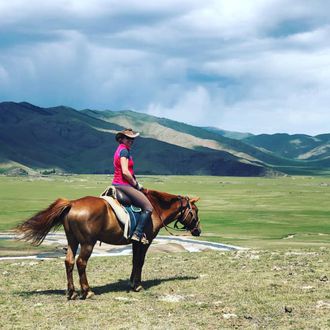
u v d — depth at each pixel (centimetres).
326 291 1224
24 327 973
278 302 1123
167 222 1400
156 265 1800
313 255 1969
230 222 6109
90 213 1221
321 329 916
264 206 9488
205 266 1716
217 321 984
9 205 8856
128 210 1272
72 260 1235
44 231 1220
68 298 1221
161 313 1061
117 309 1101
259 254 2069
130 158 1305
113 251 2945
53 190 15238
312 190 17550
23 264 1942
